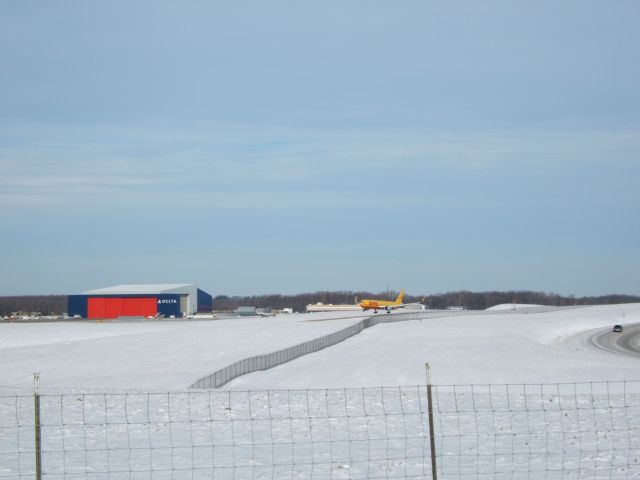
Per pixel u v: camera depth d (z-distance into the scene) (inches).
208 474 920.3
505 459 989.2
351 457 1002.7
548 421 1298.0
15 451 1067.9
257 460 992.9
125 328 5698.8
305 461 983.6
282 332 5128.0
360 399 1577.3
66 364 3501.5
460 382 2748.5
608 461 971.3
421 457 1000.2
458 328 5590.6
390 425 1248.8
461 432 1187.9
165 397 1614.2
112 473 932.0
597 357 4037.9
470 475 898.7
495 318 6766.7
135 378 2714.1
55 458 1018.1
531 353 4020.7
